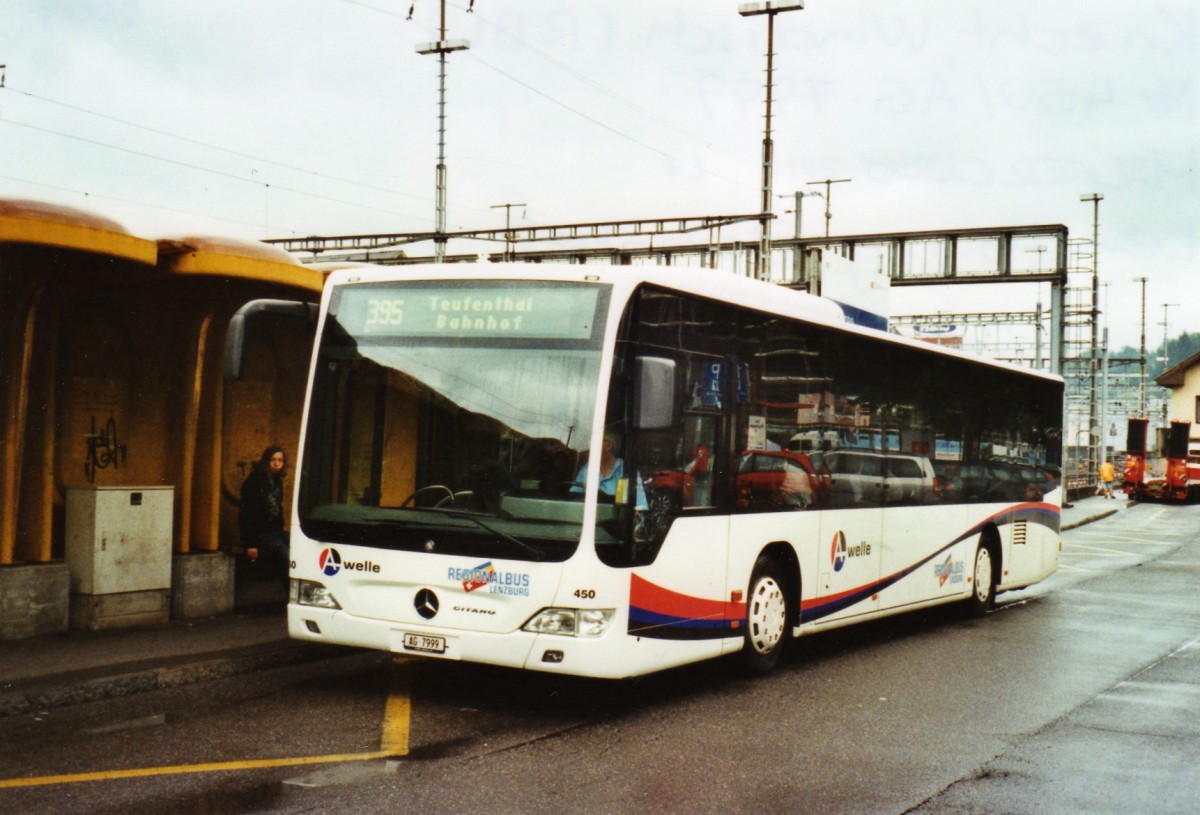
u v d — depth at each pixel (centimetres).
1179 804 636
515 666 781
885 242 4122
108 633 1016
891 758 722
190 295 1106
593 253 4162
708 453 895
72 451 1084
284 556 1136
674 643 845
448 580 794
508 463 796
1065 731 809
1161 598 1689
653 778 661
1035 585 1878
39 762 664
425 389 827
